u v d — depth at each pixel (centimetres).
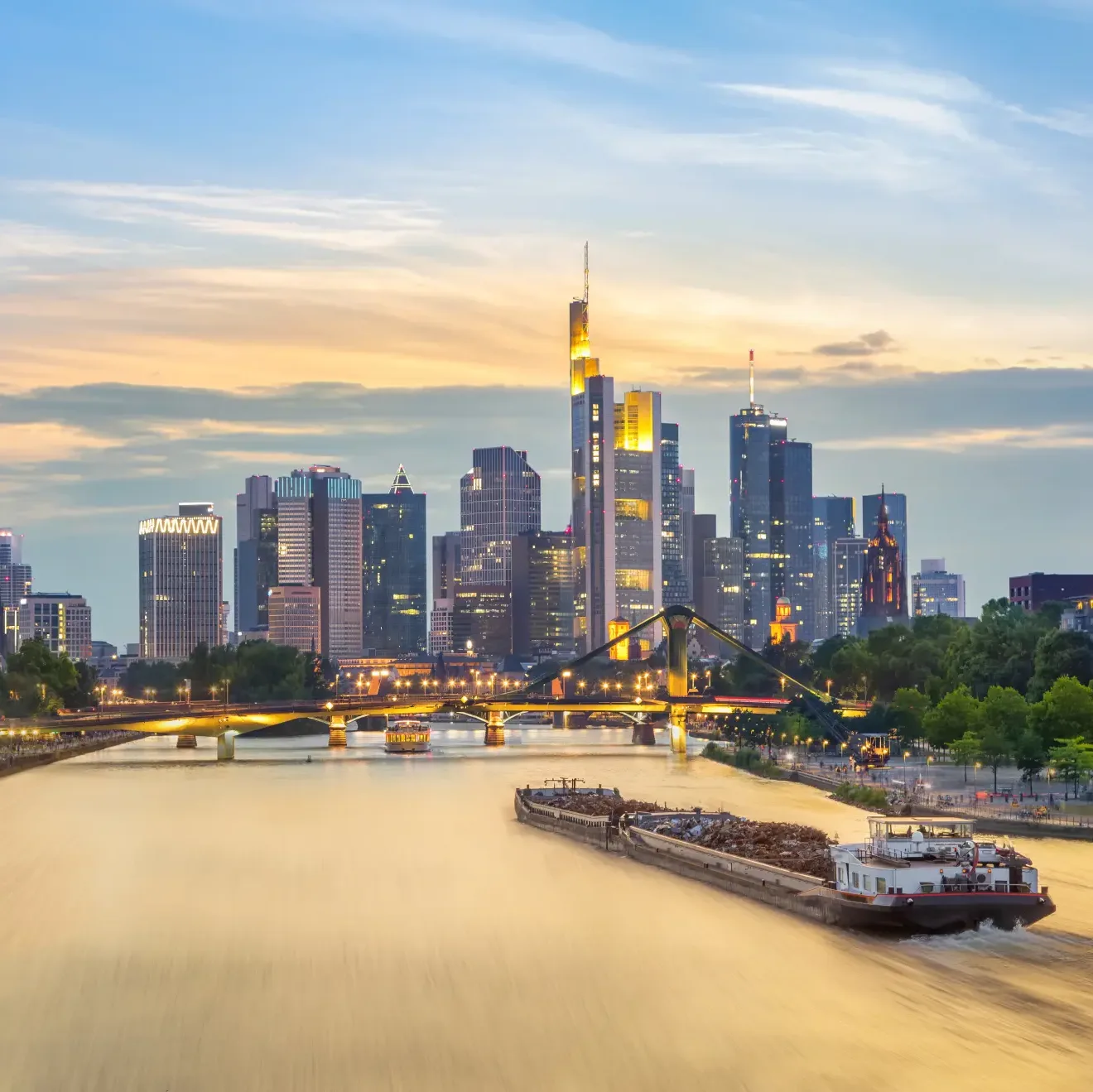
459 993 16050
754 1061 13762
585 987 16112
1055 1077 13238
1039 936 17412
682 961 16950
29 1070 13925
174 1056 14225
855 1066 13562
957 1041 14138
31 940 18775
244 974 16975
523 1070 13700
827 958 16825
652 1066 13725
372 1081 13512
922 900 17375
